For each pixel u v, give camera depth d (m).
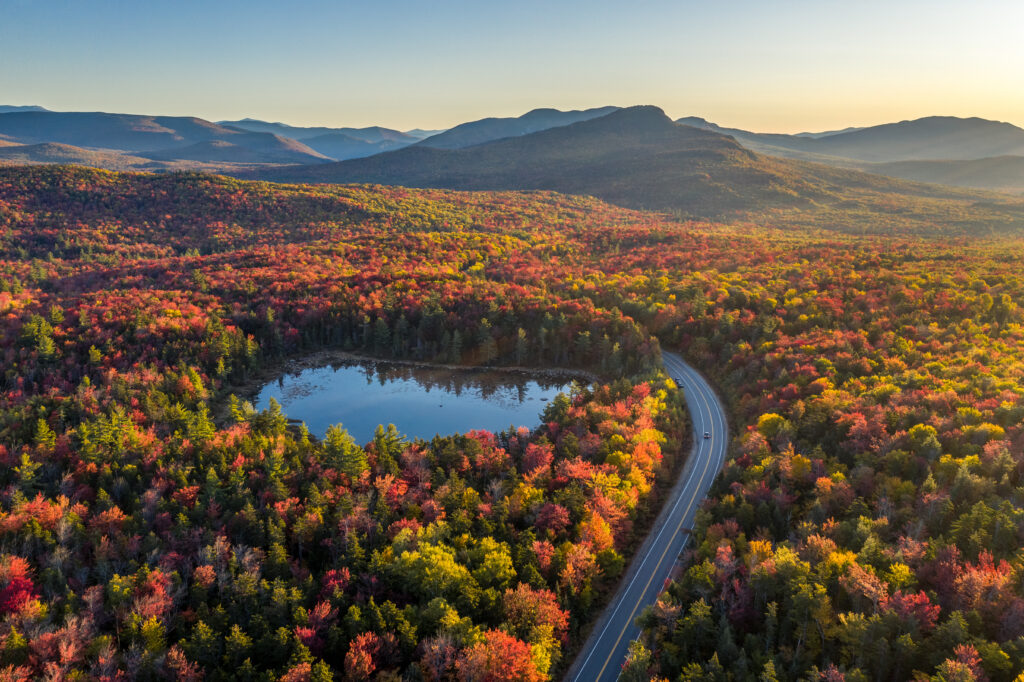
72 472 113.00
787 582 71.62
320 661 64.88
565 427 132.62
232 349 193.50
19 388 156.62
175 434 132.75
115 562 86.31
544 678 66.81
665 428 134.00
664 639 72.44
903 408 113.12
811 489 97.88
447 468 114.88
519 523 97.44
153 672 66.31
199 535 91.56
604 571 88.25
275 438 131.75
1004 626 60.78
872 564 74.12
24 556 86.19
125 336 183.12
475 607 75.81
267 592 78.44
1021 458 90.00
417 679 65.81
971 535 75.69
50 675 63.47
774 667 62.94
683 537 100.44
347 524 92.50
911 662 59.94
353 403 180.88
